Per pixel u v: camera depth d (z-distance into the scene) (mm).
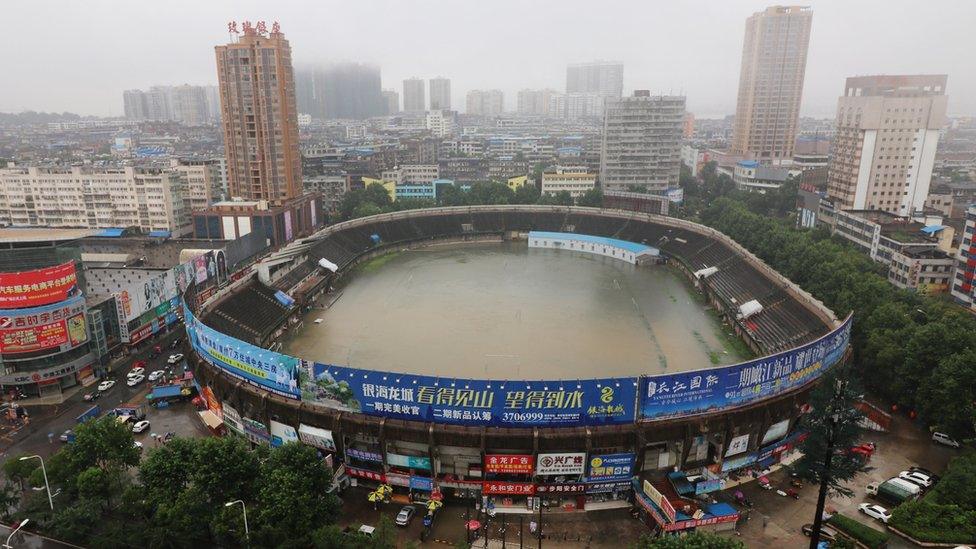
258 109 187125
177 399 93750
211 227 183875
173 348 114688
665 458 70250
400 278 163125
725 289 140625
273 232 183375
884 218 169250
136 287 112375
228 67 185000
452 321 128375
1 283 89188
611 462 66375
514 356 109438
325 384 69250
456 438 66000
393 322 127688
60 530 60375
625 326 126125
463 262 181500
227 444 64688
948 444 80438
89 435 68688
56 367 95062
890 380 90250
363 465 70562
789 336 108562
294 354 110062
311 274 151500
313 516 59188
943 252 138625
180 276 127188
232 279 132875
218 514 59656
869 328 97500
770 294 126438
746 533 63750
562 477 67625
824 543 59906
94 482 63656
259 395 73125
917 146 193000
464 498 69188
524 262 182000
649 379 65438
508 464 66000
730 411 68938
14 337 91375
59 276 94438
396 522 65250
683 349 113812
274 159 192125
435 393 66000
